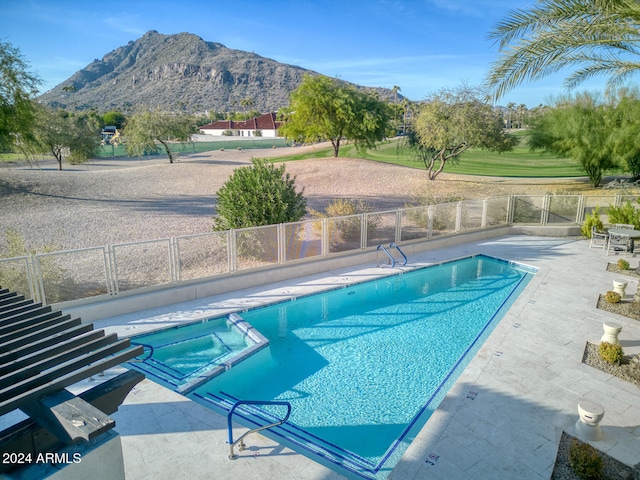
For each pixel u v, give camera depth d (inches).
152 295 433.1
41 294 379.6
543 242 722.2
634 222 701.3
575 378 308.3
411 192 1021.2
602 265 589.9
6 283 360.2
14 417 231.0
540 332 383.6
